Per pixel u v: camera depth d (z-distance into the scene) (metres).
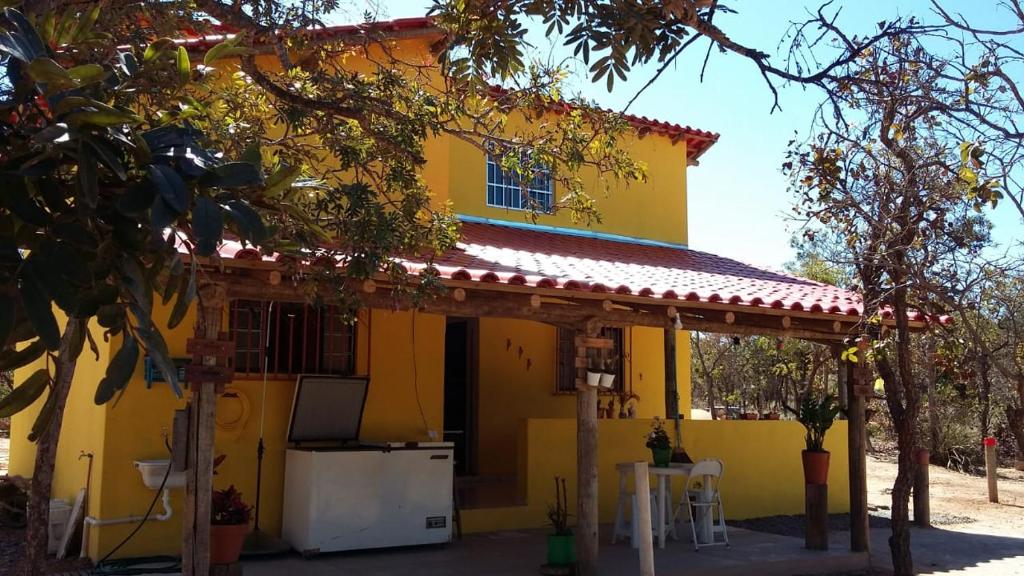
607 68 5.88
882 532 12.37
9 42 2.85
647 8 5.69
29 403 3.23
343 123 7.85
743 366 28.91
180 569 8.41
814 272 19.05
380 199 9.86
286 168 3.94
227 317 9.76
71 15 4.31
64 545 9.19
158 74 4.84
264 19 7.50
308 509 9.20
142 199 2.87
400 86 8.10
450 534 10.00
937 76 6.27
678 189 15.70
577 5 6.35
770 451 13.72
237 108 7.77
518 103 8.81
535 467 11.55
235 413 9.72
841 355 9.57
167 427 9.21
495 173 13.58
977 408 21.69
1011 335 7.12
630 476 12.23
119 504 8.92
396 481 9.71
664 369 15.44
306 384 9.80
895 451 24.95
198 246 2.88
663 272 10.95
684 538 10.89
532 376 14.55
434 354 11.16
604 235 14.59
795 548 10.31
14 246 2.68
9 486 11.12
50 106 2.88
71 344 3.28
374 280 6.86
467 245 10.30
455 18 6.98
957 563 10.39
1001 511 15.38
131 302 2.94
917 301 8.76
